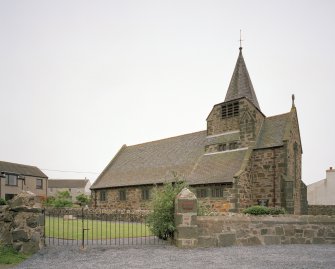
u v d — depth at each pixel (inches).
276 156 1202.6
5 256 498.0
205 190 1294.3
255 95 1534.2
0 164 2583.7
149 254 537.6
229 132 1417.3
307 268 438.3
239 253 555.2
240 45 1563.7
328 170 2053.4
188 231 613.9
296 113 1311.5
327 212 1448.1
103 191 1818.4
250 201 1228.5
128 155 2004.2
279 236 689.0
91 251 556.1
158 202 677.3
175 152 1673.2
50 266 446.3
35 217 550.0
